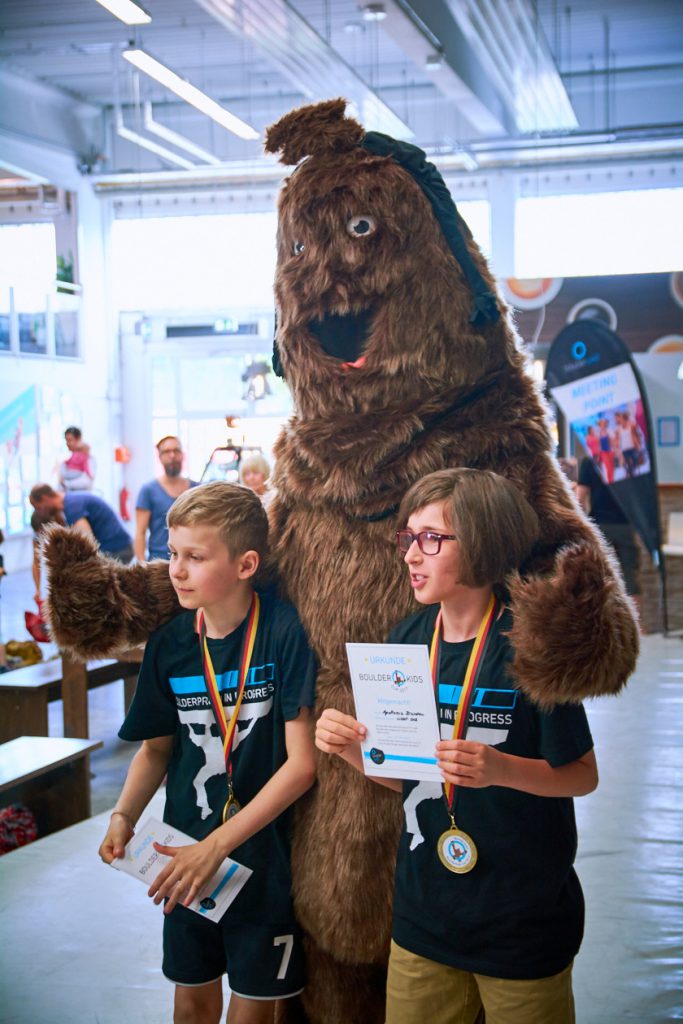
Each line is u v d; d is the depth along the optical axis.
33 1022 2.43
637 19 11.02
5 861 3.47
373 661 1.56
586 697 1.56
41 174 13.47
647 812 3.80
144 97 13.95
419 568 1.62
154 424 14.90
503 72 10.57
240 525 1.81
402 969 1.64
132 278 14.84
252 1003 1.85
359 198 1.88
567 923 1.60
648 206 13.02
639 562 7.53
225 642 1.87
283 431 2.09
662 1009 2.43
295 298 1.93
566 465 7.51
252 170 13.48
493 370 1.96
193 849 1.73
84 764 3.92
